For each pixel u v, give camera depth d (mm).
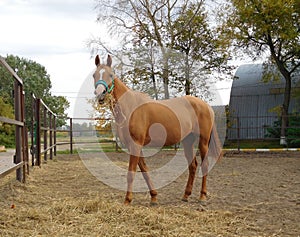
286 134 20484
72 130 16594
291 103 23906
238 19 20891
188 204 5914
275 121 21953
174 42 18891
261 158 14961
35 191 6715
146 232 4211
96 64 5637
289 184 7988
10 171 5961
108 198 6258
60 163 11922
